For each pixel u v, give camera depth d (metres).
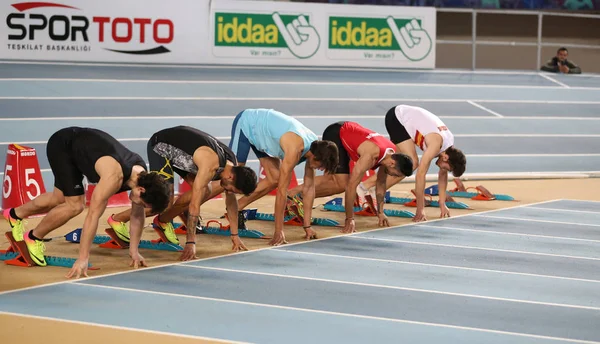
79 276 6.85
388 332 5.57
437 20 23.41
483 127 16.44
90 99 15.35
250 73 18.14
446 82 19.23
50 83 15.85
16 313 5.76
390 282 6.98
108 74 16.86
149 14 17.72
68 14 17.09
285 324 5.68
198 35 18.16
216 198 11.47
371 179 10.84
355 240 8.80
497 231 9.48
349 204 9.12
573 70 21.59
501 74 20.80
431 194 12.19
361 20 19.38
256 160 13.89
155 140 7.82
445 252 8.28
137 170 6.77
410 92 18.14
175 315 5.82
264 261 7.67
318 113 16.09
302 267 7.45
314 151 8.23
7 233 7.46
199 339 5.29
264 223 9.78
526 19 24.16
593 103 18.89
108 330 5.43
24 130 13.55
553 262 7.94
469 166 14.31
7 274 6.90
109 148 6.77
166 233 8.18
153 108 15.34
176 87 16.61
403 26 19.80
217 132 14.54
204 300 6.23
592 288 6.96
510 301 6.49
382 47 19.64
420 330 5.64
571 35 24.62
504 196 11.93
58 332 5.35
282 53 18.84
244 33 18.52
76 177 7.00
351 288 6.75
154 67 17.78
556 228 9.77
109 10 17.39
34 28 16.88
